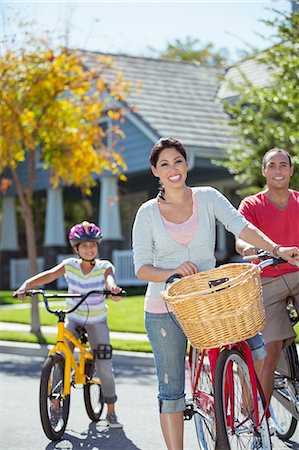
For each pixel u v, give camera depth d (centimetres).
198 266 627
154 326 630
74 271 884
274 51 1681
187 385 1127
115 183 2775
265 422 596
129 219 3356
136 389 1138
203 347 559
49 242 3053
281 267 731
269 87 1877
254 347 625
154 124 2534
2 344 1599
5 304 2517
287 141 1745
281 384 745
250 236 616
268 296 732
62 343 839
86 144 1834
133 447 798
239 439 609
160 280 604
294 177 1638
